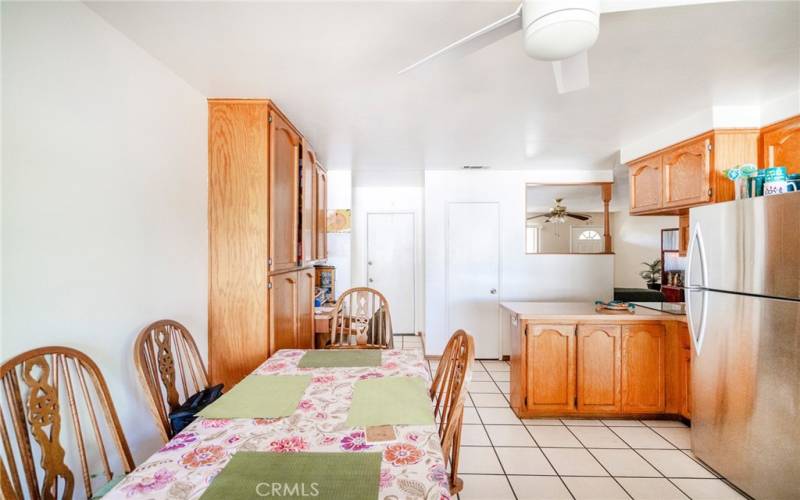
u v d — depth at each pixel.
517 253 4.21
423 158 3.53
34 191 1.06
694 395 2.14
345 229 4.16
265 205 2.00
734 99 2.12
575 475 2.01
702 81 1.88
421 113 2.30
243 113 2.01
